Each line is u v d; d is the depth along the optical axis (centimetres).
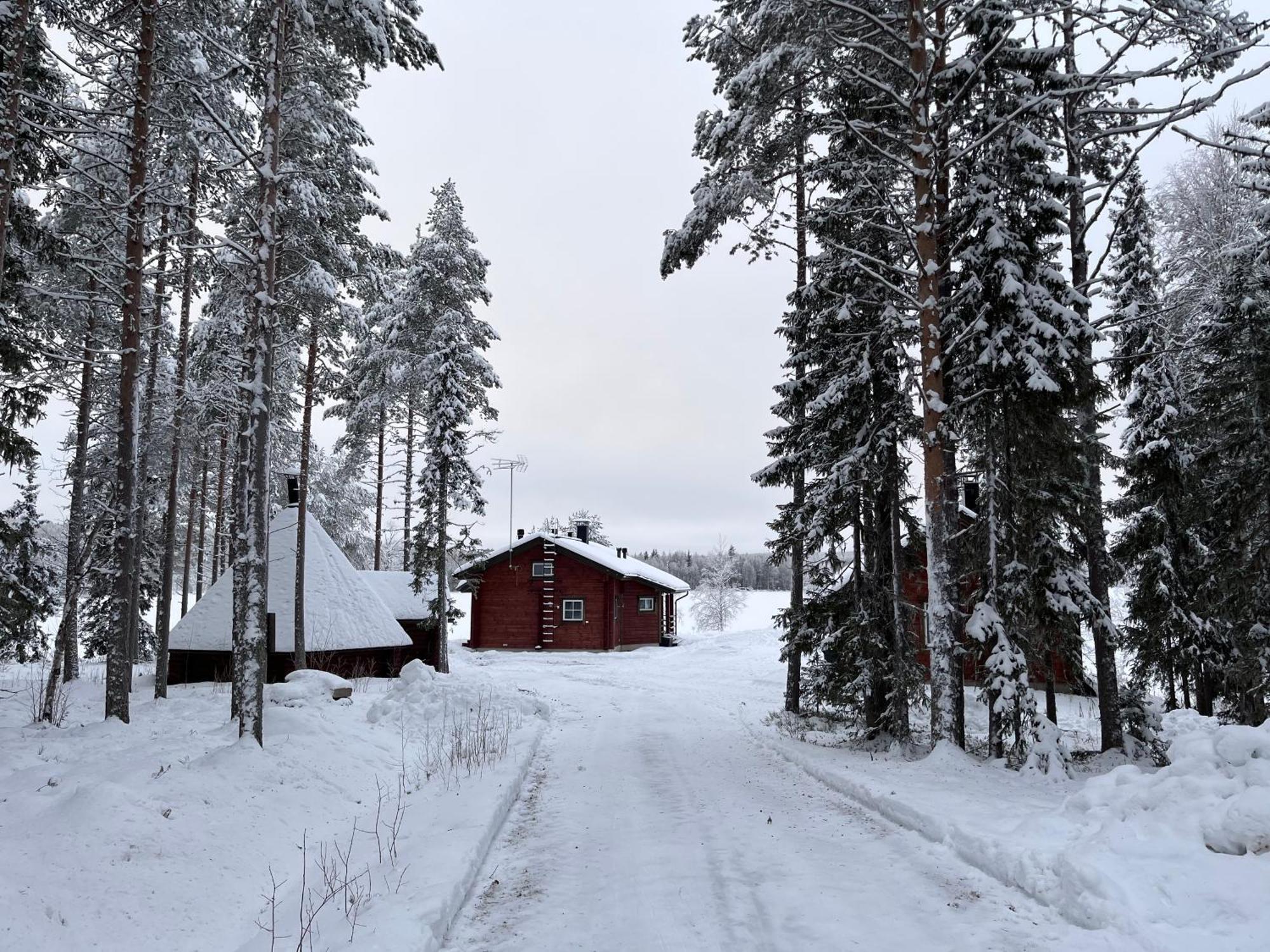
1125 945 460
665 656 3478
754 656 3331
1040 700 2292
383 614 2359
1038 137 1079
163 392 1727
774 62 1120
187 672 2102
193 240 1589
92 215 1559
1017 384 1084
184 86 1321
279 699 1443
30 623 2217
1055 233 1112
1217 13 969
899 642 1313
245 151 1053
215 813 677
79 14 1221
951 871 633
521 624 3847
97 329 1762
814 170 1407
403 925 483
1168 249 2444
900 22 1256
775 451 1688
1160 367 1720
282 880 602
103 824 566
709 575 7069
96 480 2145
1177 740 689
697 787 991
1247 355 1591
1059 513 1212
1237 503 1664
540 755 1222
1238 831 526
